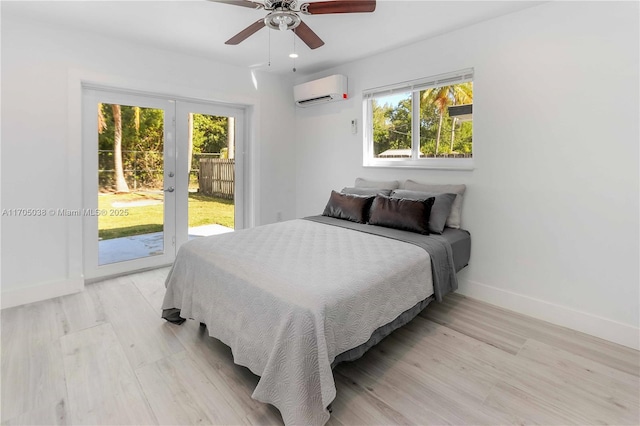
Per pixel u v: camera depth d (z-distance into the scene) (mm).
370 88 3617
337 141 4059
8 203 2645
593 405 1639
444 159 3188
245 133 4312
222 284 1926
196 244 2369
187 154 3846
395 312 1892
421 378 1842
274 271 1806
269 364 1478
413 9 2498
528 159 2557
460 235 2783
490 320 2543
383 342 2221
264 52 3461
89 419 1514
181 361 1968
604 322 2270
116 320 2457
